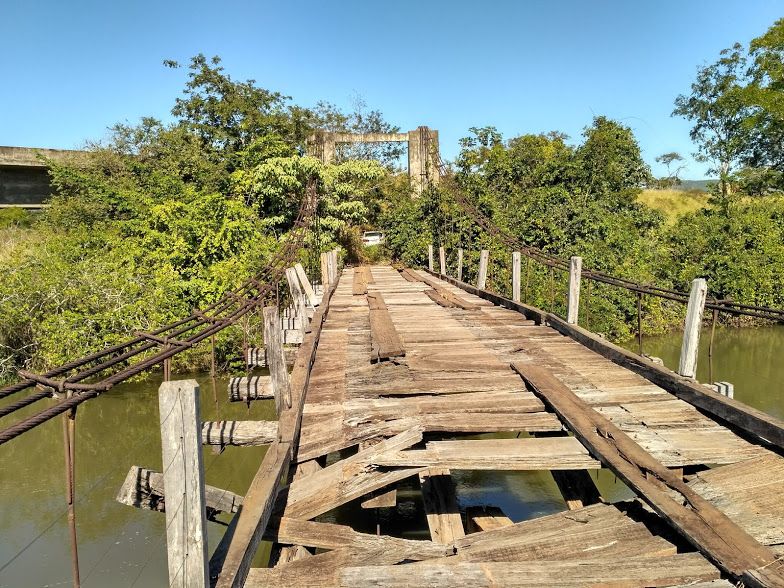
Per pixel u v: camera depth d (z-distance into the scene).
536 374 5.16
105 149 18.31
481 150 19.48
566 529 3.07
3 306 9.45
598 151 18.16
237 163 18.22
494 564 2.69
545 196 16.73
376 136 22.17
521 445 3.81
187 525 2.10
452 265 17.02
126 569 5.22
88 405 8.97
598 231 15.77
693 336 4.82
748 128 22.41
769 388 10.56
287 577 2.67
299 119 21.14
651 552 2.83
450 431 4.11
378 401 4.67
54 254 11.34
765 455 3.65
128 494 3.08
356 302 10.02
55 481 6.91
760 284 15.88
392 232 19.62
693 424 4.15
